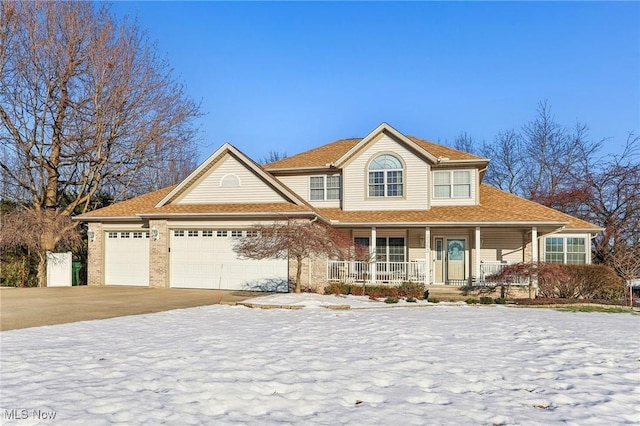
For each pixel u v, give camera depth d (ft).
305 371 21.33
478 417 15.92
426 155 67.26
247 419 15.44
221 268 63.72
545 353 26.37
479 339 30.53
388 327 34.81
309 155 79.97
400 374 21.17
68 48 77.97
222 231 63.93
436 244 69.92
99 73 80.69
